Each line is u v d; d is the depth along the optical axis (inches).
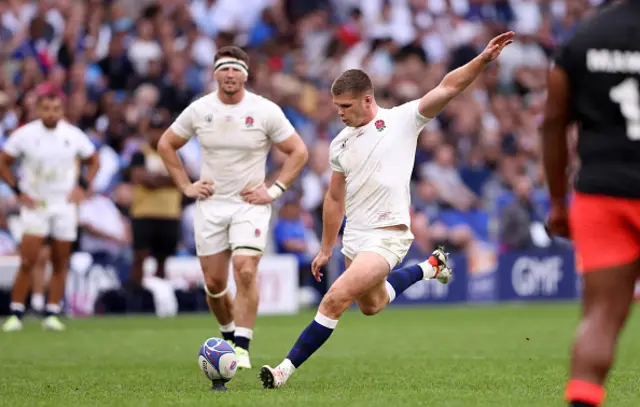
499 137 3196.4
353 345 1596.9
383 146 1016.9
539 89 3535.9
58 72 2583.7
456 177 2864.2
